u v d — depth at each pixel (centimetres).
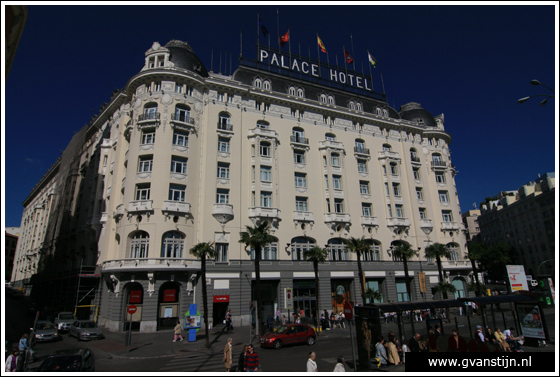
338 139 5144
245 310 3797
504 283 8638
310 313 4084
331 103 5350
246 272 3912
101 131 5512
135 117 4131
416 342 1778
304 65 5709
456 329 1988
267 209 4234
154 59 4378
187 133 4181
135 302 3447
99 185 4662
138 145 3978
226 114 4547
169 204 3753
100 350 2503
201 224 3947
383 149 5459
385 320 1847
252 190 4316
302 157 4847
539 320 2183
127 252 3650
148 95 4169
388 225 4984
